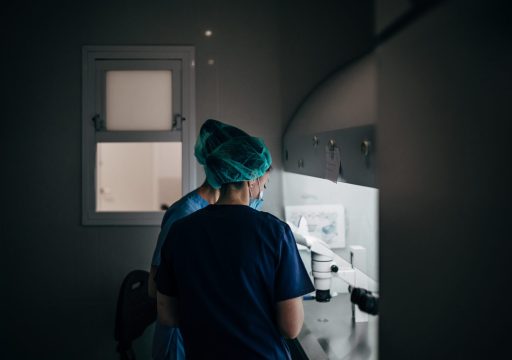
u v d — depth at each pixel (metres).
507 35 1.32
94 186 3.16
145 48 3.14
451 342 1.43
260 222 1.63
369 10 2.52
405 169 1.51
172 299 1.75
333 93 2.38
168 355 2.23
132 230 3.17
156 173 6.25
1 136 3.16
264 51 3.16
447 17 1.40
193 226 1.66
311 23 3.12
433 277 1.45
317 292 2.49
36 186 3.17
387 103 1.55
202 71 3.16
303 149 2.55
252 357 1.58
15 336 3.19
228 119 3.16
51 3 3.14
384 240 1.54
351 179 1.79
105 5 3.14
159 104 3.18
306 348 1.97
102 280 3.18
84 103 3.14
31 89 3.15
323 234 2.67
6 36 3.14
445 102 1.42
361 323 2.22
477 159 1.38
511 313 1.36
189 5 3.15
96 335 3.19
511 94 1.33
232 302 1.59
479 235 1.38
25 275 3.17
